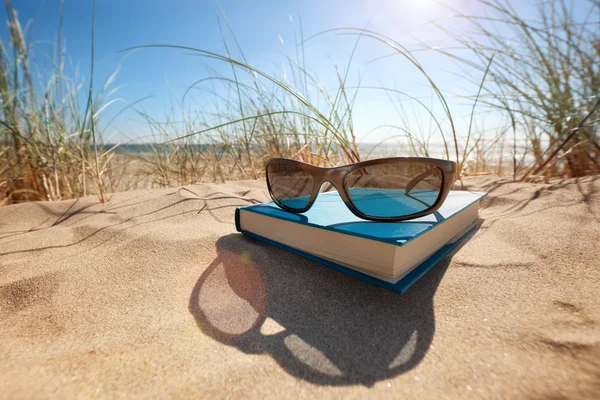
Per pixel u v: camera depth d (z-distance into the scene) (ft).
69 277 2.89
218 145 10.04
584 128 6.70
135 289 2.71
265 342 2.02
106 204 5.50
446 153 7.41
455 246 3.21
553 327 2.02
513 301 2.34
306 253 2.98
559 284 2.53
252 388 1.65
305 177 3.46
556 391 1.52
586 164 7.00
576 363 1.69
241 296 2.58
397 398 1.55
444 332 2.05
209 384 1.68
